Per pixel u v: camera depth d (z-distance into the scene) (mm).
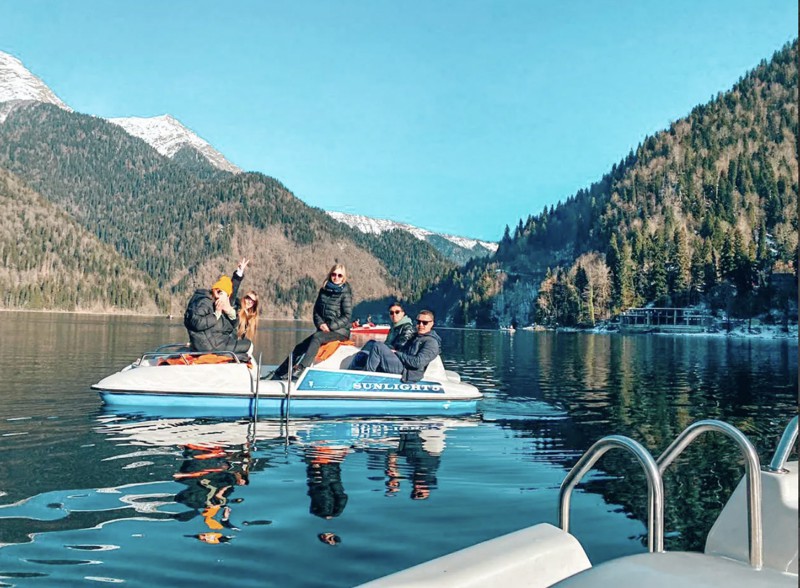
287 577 3629
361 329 68000
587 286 164750
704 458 7078
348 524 4613
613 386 15914
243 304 10961
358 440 8078
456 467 6602
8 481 5664
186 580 3562
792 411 11312
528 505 5168
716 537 2596
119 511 4840
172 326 71312
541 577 2021
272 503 5129
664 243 182625
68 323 73500
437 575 1900
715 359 31672
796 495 2463
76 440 7582
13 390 11938
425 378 10969
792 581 1618
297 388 10234
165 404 9984
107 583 3510
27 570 3670
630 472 6402
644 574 1669
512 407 11492
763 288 140250
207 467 6375
